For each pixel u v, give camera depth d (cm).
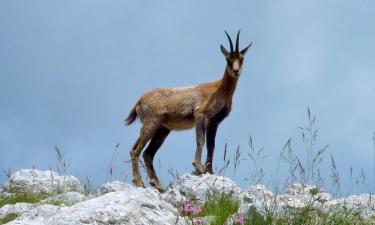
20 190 4797
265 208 2897
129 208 2403
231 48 5566
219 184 3988
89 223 2297
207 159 5559
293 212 2948
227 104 5588
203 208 3475
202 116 5475
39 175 4981
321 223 2920
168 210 2564
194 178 4119
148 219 2412
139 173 5444
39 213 2555
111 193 2534
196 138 5450
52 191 4562
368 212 3400
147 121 5578
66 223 2283
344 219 3042
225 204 3412
